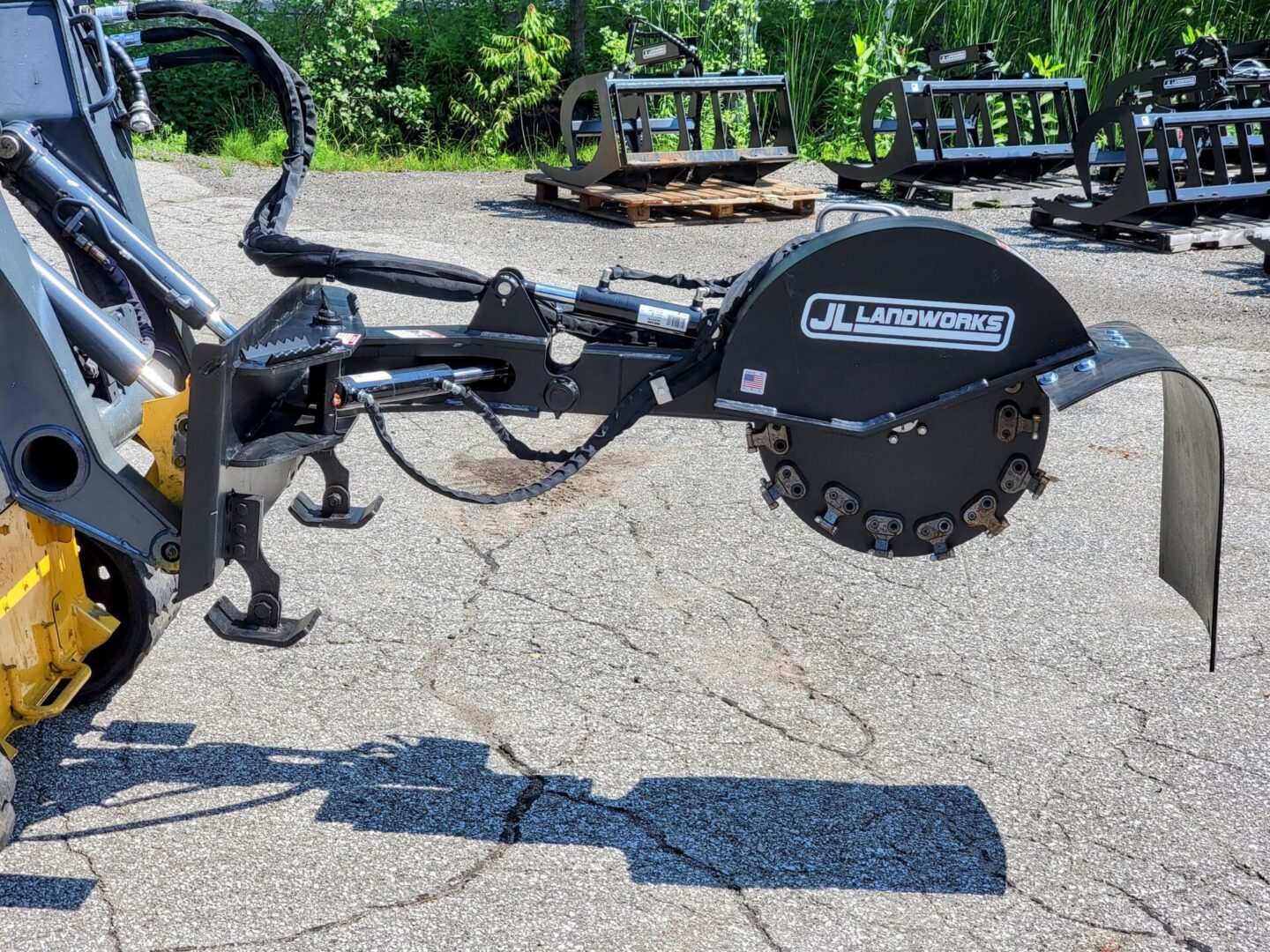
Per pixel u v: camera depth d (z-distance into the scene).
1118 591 4.83
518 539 5.14
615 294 3.30
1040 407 3.23
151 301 3.79
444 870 3.15
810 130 19.19
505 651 4.27
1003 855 3.28
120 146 3.77
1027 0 19.14
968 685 4.13
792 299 3.08
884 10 18.94
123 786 3.46
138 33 3.68
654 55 13.05
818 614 4.59
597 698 3.99
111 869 3.11
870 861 3.24
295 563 4.83
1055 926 3.01
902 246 3.04
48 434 3.00
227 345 2.83
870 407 3.17
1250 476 6.04
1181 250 11.48
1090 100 18.28
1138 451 6.37
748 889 3.12
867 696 4.05
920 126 14.45
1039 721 3.93
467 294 3.26
